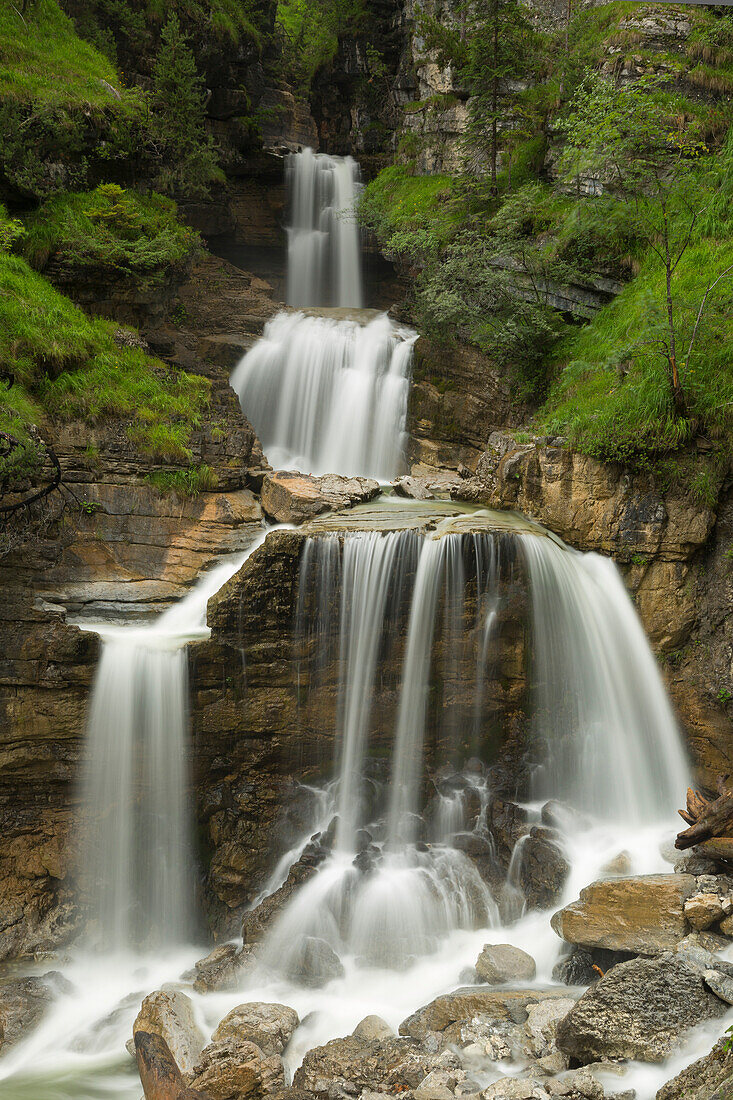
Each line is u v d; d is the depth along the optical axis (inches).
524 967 448.5
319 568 585.3
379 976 478.9
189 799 576.7
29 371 666.8
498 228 882.8
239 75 1177.4
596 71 888.9
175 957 548.7
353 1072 370.3
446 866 549.0
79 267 783.1
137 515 665.6
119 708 560.4
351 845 575.5
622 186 800.3
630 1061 346.9
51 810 564.4
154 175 981.2
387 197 1176.2
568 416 717.3
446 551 598.2
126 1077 417.4
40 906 547.5
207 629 612.7
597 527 654.5
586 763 629.6
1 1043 443.5
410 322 991.6
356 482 749.3
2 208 769.6
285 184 1226.6
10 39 892.6
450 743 613.0
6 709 548.4
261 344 930.7
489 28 992.9
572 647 628.4
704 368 646.5
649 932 425.7
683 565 636.1
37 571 602.5
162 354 863.7
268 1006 430.9
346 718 598.9
